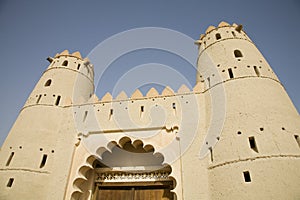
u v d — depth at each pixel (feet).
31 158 50.62
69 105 62.23
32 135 53.98
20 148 51.67
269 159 37.47
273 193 34.30
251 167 37.86
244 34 63.10
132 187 55.21
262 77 49.34
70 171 50.16
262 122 41.93
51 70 69.56
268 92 46.42
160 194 52.90
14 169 48.49
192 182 42.80
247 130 42.09
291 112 44.55
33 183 47.83
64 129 57.41
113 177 56.70
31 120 56.85
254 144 40.88
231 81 50.19
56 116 59.67
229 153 41.50
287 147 38.29
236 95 47.52
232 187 37.83
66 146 53.98
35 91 65.21
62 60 72.33
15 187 46.34
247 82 48.57
